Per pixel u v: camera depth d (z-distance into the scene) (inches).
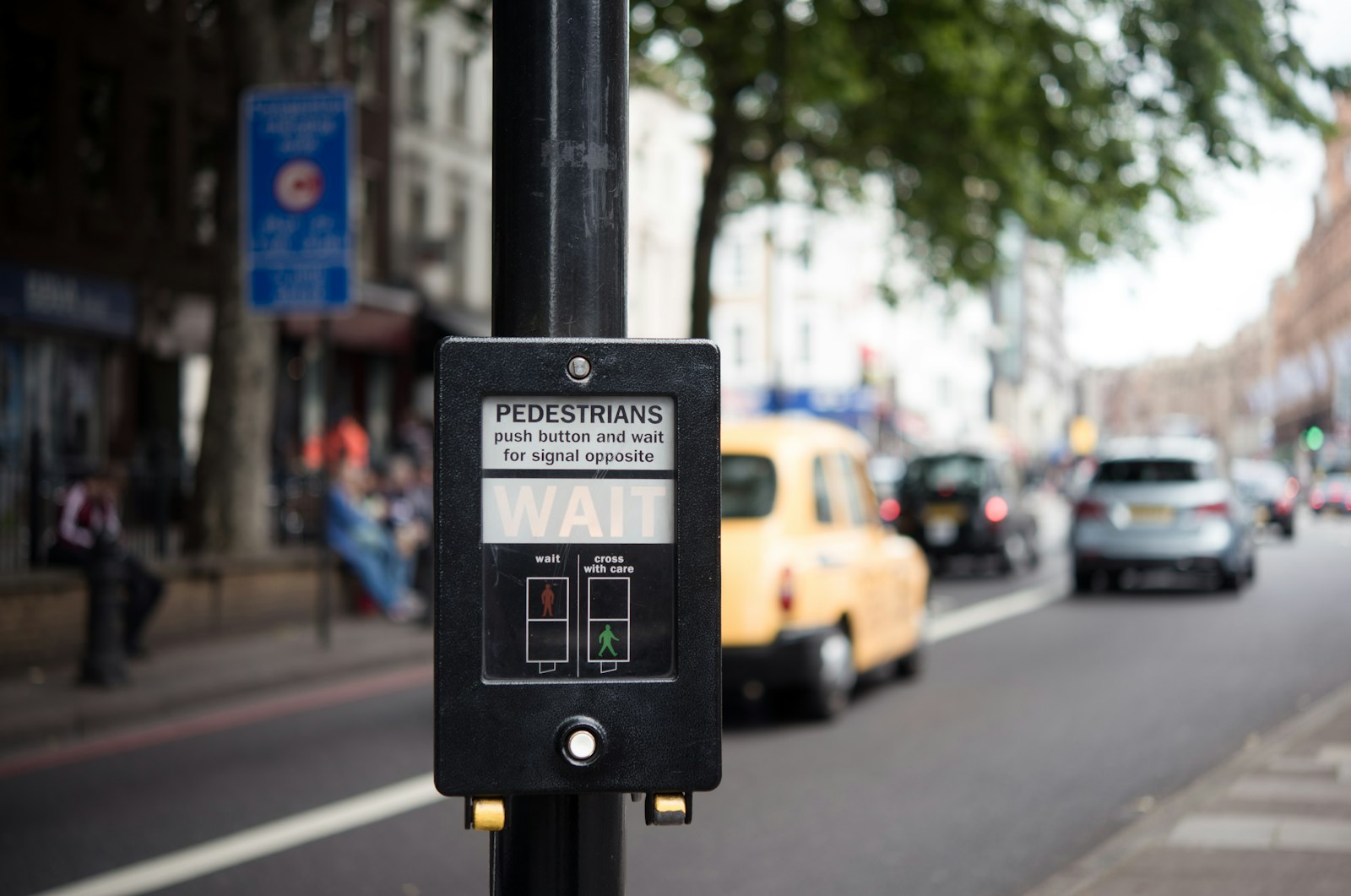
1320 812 246.7
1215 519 745.6
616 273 82.0
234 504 613.0
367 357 1263.5
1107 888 203.8
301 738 382.0
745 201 1024.9
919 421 2652.6
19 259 881.5
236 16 639.1
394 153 1305.4
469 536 76.6
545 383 76.8
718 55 762.2
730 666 370.6
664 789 77.0
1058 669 484.1
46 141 912.3
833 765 333.1
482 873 245.1
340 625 619.5
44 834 277.4
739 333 2325.3
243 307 622.5
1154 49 708.0
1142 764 328.2
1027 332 4284.0
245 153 492.7
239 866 252.1
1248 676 457.7
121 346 975.6
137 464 560.1
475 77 1466.5
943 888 231.3
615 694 76.8
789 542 381.1
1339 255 3479.3
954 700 422.9
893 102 844.0
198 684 441.7
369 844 266.7
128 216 978.1
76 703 406.6
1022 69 771.4
